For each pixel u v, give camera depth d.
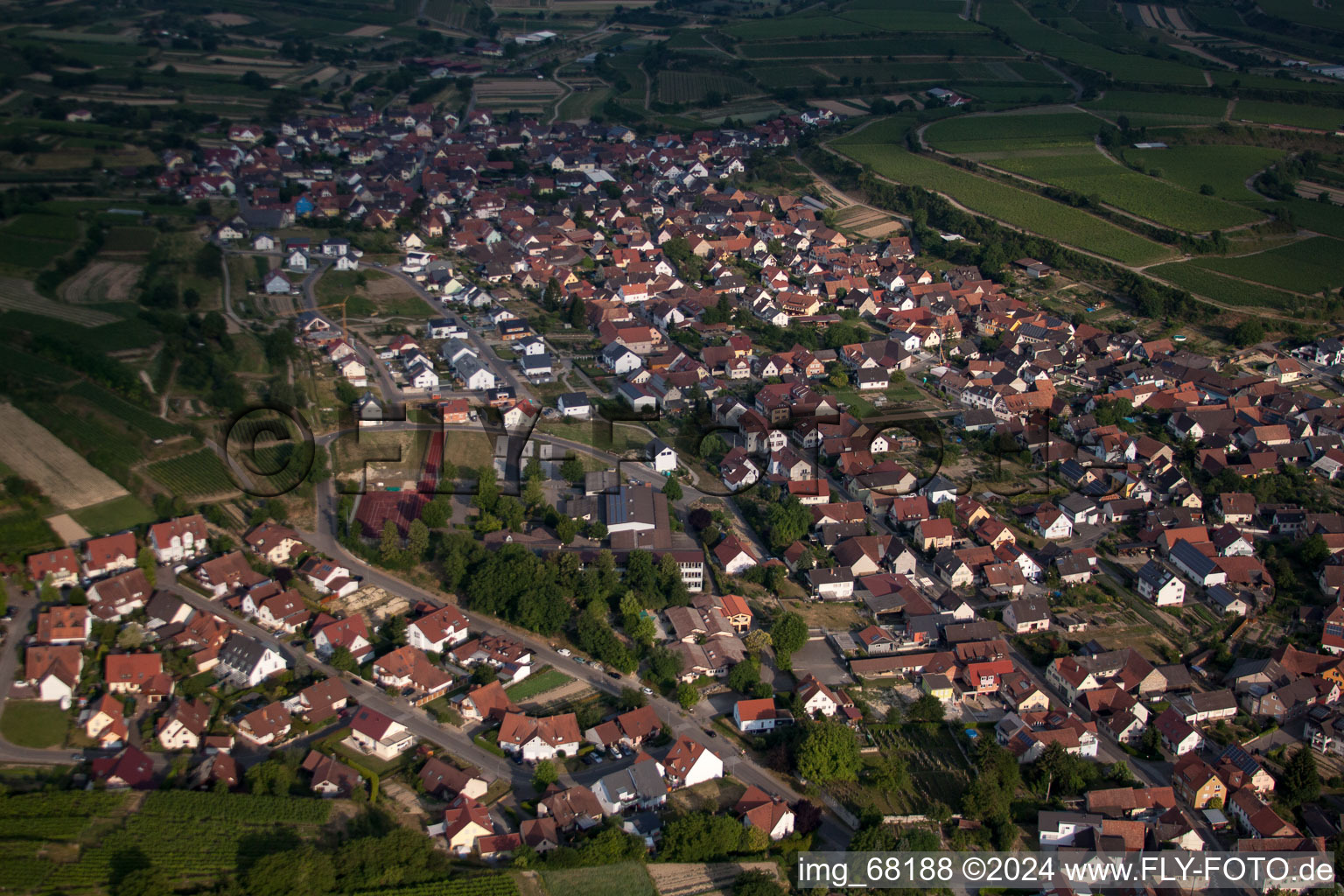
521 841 130.62
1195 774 146.88
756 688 159.12
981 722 159.50
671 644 168.12
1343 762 155.38
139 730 144.75
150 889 114.94
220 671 158.12
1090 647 173.50
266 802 131.62
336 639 163.00
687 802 141.12
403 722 151.00
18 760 136.62
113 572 173.12
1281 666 168.25
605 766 145.12
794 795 144.12
